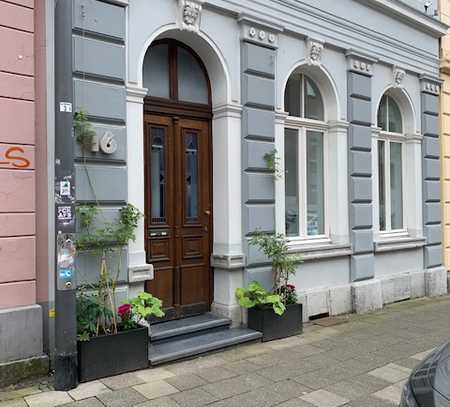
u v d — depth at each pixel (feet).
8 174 14.65
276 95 22.16
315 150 25.46
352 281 25.32
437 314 25.20
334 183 25.26
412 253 29.84
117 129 16.90
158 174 19.47
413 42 29.96
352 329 21.81
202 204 20.71
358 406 13.64
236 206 20.52
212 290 20.83
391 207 30.14
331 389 14.78
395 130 30.60
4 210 14.56
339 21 25.00
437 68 31.91
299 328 20.71
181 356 16.87
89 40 16.30
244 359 17.34
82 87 16.11
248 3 20.86
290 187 24.16
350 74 25.61
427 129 30.94
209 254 20.84
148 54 19.34
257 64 21.06
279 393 14.38
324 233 25.52
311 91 25.35
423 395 8.59
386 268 27.91
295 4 22.81
